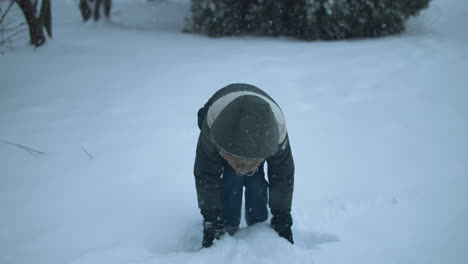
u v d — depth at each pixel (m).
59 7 11.64
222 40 7.96
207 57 6.02
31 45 6.39
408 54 5.91
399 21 7.81
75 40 7.39
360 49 6.44
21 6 6.11
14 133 3.32
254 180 1.94
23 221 2.16
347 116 3.70
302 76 4.97
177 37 8.33
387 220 2.16
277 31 8.43
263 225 2.01
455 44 6.47
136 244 1.96
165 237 2.05
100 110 3.88
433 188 2.46
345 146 3.09
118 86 4.62
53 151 3.00
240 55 6.13
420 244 1.98
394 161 2.83
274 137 1.42
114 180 2.61
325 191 2.46
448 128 3.35
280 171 1.74
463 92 4.19
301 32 8.13
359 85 4.58
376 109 3.84
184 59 5.91
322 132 3.36
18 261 1.85
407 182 2.54
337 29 7.72
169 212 2.26
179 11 12.62
